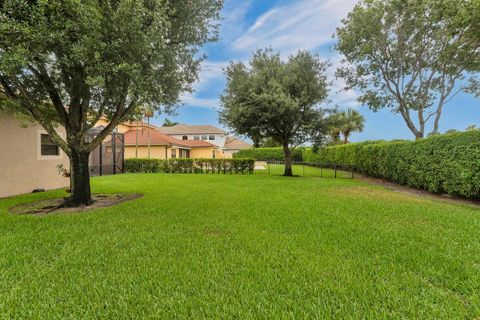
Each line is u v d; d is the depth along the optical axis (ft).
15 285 7.18
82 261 8.70
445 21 33.53
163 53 15.48
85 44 12.46
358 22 39.19
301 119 42.45
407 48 39.04
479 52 34.24
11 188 25.11
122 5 12.44
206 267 8.20
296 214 15.33
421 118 40.83
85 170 19.72
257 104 40.47
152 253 9.39
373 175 43.39
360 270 7.88
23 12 11.78
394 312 5.80
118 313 5.91
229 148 131.95
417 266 8.14
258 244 10.21
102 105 21.27
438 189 25.66
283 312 5.85
